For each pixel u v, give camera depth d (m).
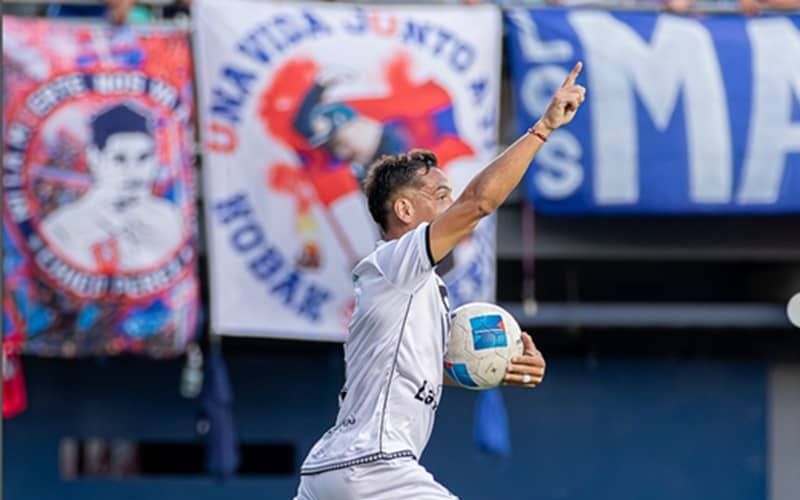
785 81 31.59
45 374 33.50
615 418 34.94
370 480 17.05
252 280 30.64
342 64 30.61
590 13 31.59
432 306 17.28
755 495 35.09
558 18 31.44
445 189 17.53
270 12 30.64
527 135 16.30
